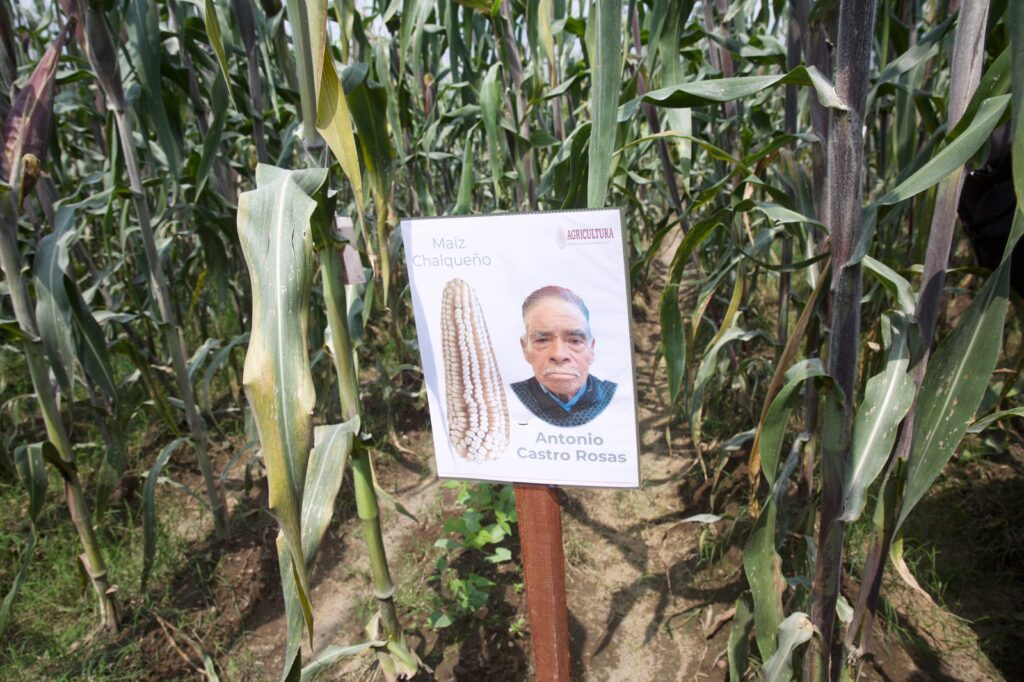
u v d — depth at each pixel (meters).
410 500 2.90
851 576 2.20
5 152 1.60
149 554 2.19
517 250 1.24
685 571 2.37
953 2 1.96
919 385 1.25
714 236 2.97
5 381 3.52
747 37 2.39
